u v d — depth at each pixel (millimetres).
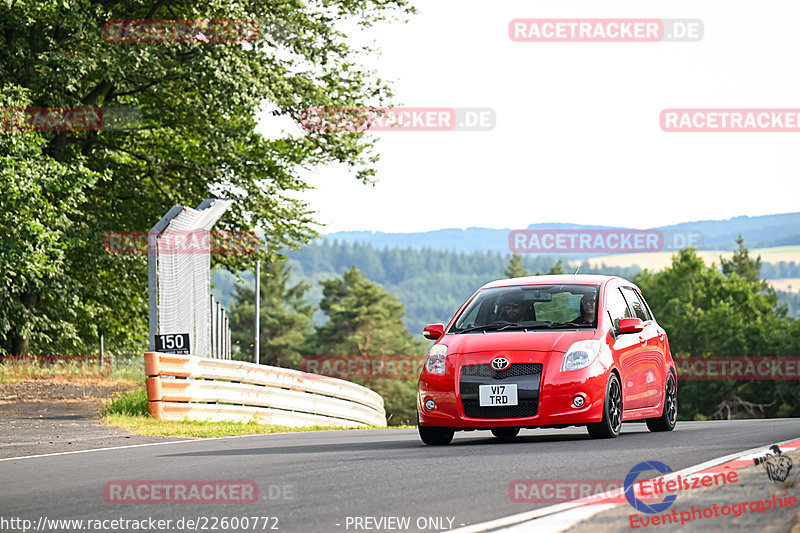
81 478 24219
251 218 94250
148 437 38188
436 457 25797
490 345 30578
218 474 23766
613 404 30859
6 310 84125
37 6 73938
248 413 53312
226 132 87125
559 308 32719
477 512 17125
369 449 29688
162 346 51000
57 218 77625
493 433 36250
